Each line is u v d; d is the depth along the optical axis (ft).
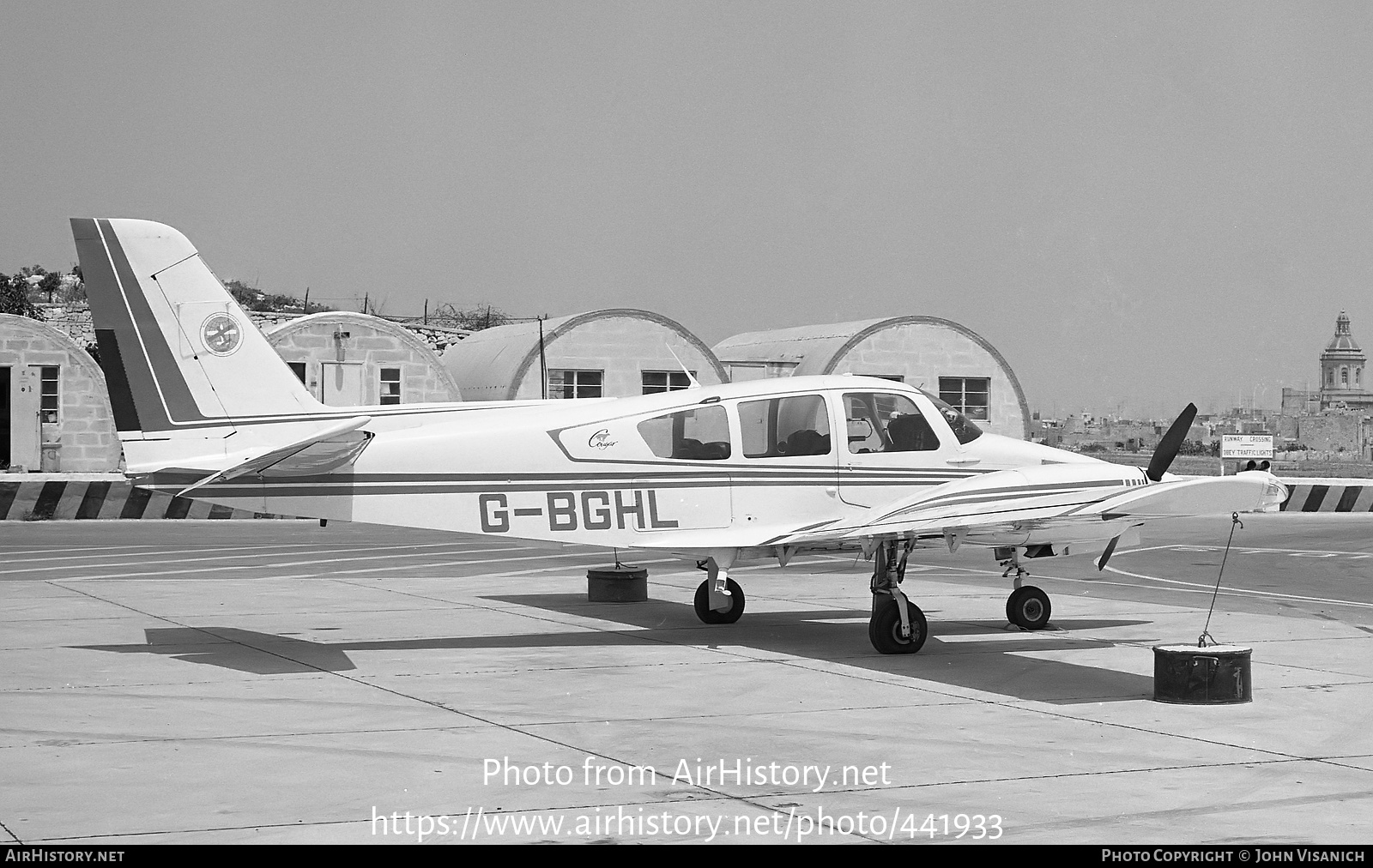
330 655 37.42
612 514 39.52
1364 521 107.55
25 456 122.01
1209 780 23.81
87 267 37.93
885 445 42.34
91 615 45.68
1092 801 22.36
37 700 30.32
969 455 43.06
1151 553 76.54
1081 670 35.78
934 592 56.39
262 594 52.70
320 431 39.19
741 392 41.22
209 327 38.65
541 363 122.01
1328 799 22.56
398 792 22.58
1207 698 30.73
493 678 33.94
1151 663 36.96
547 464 39.01
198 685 32.42
